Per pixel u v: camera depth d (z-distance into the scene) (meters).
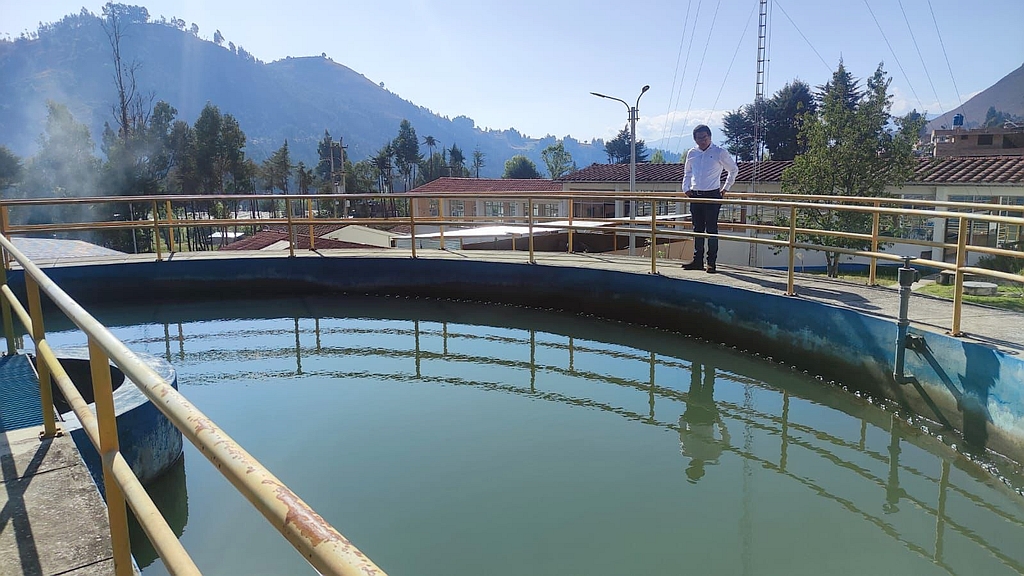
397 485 4.81
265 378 7.38
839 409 6.26
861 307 6.51
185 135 63.75
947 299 6.87
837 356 6.49
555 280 10.02
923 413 5.55
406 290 11.23
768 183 24.12
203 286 11.16
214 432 1.18
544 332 9.09
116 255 11.77
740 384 6.93
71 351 5.25
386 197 10.94
